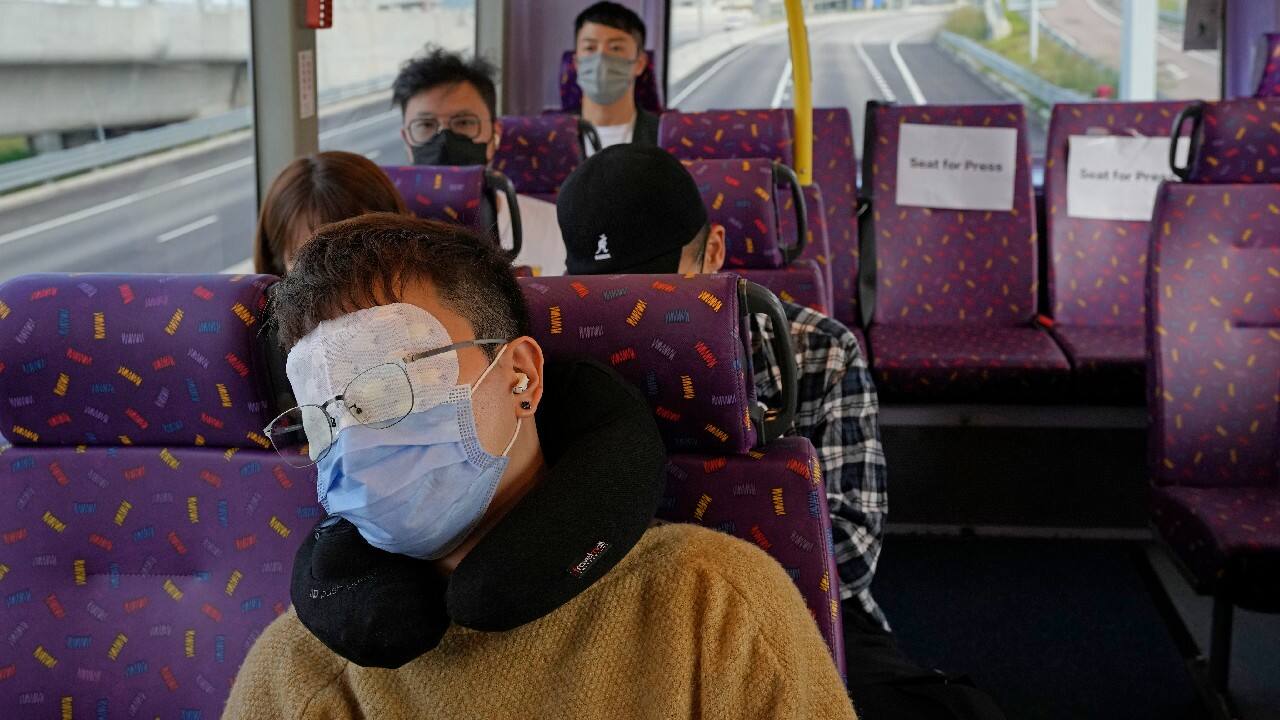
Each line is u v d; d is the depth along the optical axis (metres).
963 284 4.20
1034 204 4.18
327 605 1.01
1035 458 3.63
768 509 1.34
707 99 6.03
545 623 1.04
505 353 1.04
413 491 0.98
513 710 1.04
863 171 4.36
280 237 1.95
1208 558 2.31
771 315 1.35
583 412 1.10
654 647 1.01
